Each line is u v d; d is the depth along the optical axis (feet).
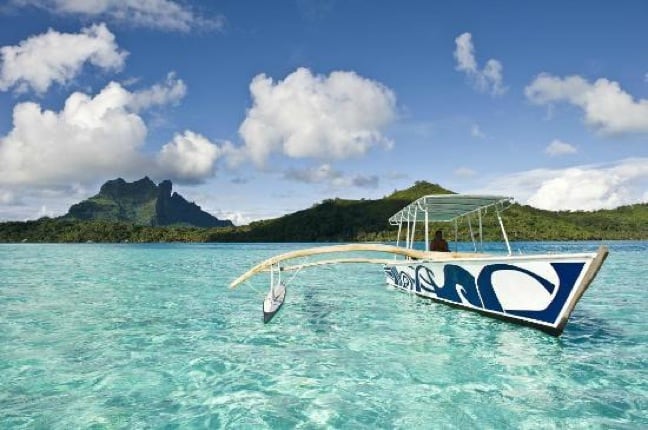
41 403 16.08
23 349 23.32
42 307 36.52
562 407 15.46
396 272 43.65
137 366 20.39
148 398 16.55
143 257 127.85
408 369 19.74
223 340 25.22
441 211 39.27
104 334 26.76
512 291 25.90
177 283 55.26
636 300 39.32
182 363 20.81
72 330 27.89
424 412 15.11
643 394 16.62
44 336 26.25
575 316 31.81
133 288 49.80
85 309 35.60
